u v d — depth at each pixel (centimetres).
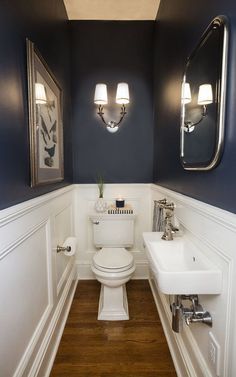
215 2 89
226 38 79
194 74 110
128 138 229
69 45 214
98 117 226
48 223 133
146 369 131
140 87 225
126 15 211
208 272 86
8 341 84
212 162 89
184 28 130
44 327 124
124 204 225
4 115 82
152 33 220
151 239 133
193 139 112
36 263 115
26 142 104
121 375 127
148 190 231
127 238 215
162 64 185
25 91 102
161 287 88
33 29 113
